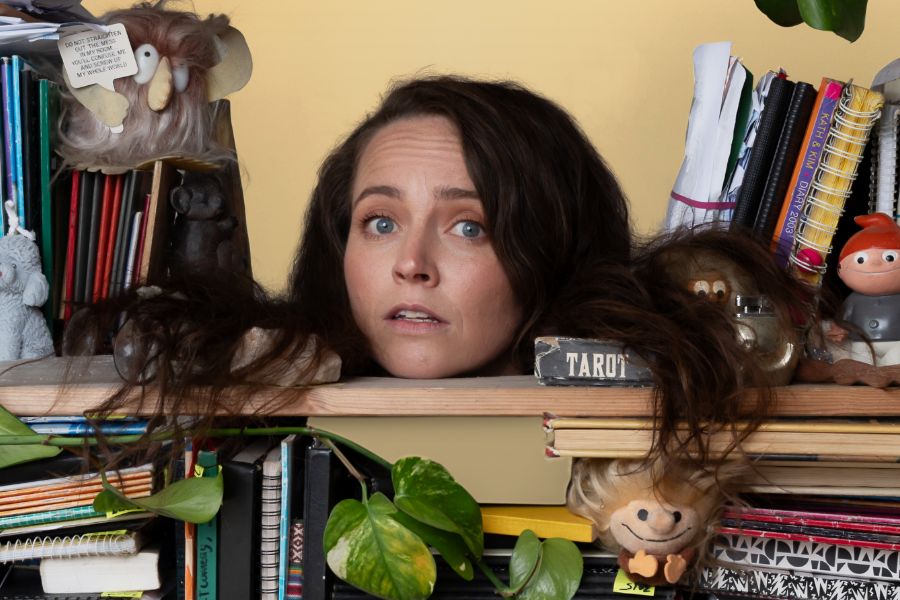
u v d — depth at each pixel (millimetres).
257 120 1915
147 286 930
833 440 756
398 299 904
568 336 879
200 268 1045
